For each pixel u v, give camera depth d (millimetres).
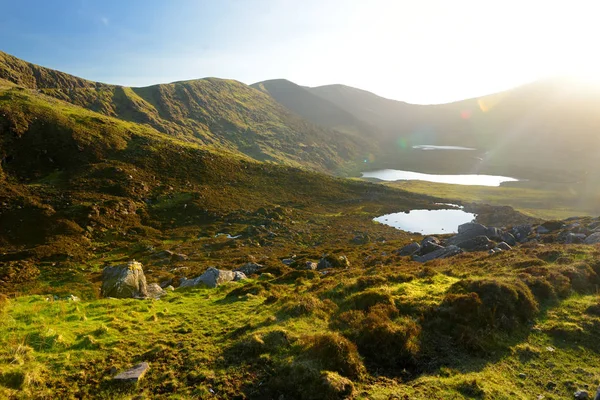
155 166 113500
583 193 170125
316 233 88938
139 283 26312
